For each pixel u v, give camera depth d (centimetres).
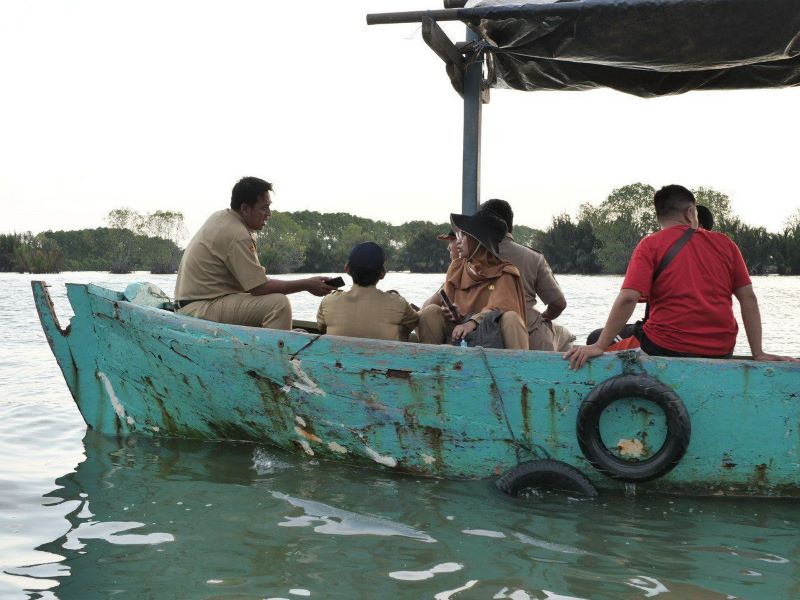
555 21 479
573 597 271
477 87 620
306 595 273
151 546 320
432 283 4484
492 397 399
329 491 396
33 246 10569
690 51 459
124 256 13662
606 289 3350
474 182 624
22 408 641
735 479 382
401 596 272
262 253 11844
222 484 407
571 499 385
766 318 1636
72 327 505
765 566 300
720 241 396
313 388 430
